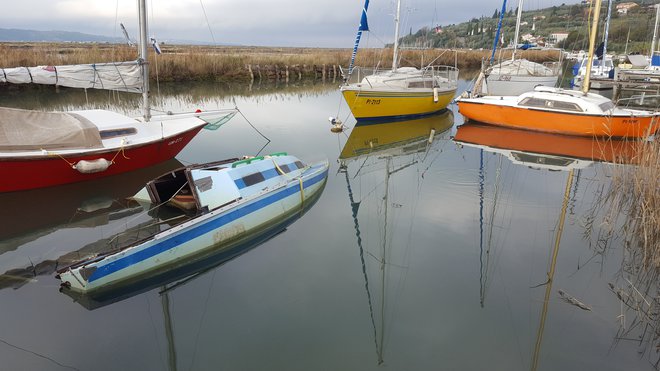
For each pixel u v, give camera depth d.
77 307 6.51
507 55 44.34
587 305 6.67
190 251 7.77
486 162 15.11
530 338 5.93
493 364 5.44
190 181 8.73
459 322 6.30
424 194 11.79
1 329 5.93
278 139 17.72
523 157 15.76
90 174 11.27
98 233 8.97
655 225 8.24
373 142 18.12
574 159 15.42
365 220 10.02
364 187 12.43
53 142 10.41
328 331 6.08
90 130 11.00
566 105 17.62
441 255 8.34
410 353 5.64
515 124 19.19
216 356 5.54
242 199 8.91
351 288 7.20
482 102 19.62
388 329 6.13
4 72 10.88
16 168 9.88
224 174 9.30
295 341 5.86
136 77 12.70
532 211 10.50
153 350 5.63
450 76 25.94
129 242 8.47
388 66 41.72
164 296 6.95
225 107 24.52
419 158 15.76
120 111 21.88
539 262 8.05
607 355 5.55
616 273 7.60
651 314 6.41
